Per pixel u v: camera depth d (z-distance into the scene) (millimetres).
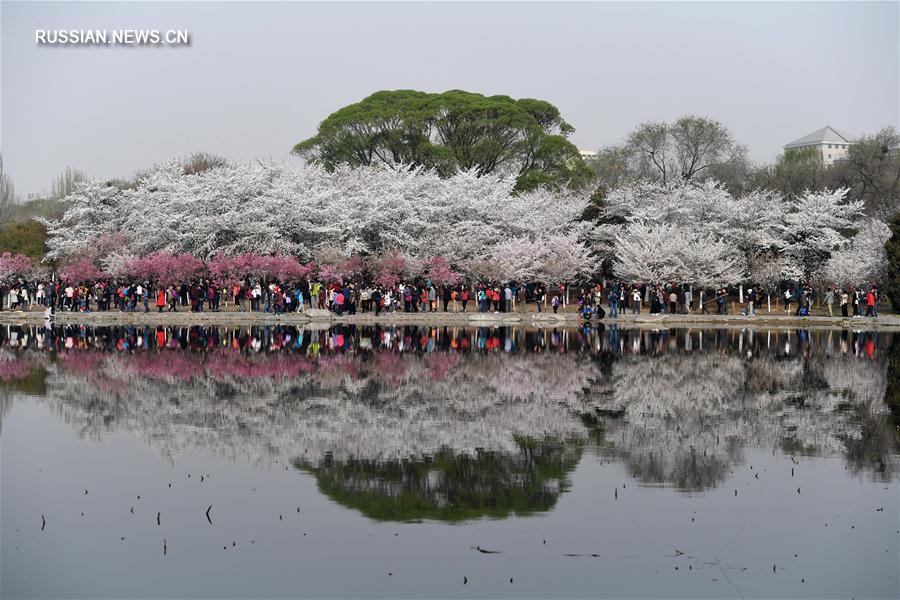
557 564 17016
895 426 28250
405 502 20438
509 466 23250
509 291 69750
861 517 19578
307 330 59656
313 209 74625
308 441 25906
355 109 116250
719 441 26094
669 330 61469
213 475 22500
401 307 72938
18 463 23609
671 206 82062
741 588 16000
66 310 71375
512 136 109750
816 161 119500
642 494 21016
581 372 39250
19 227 93938
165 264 68000
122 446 25391
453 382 36375
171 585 16062
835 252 76125
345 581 16234
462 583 16156
